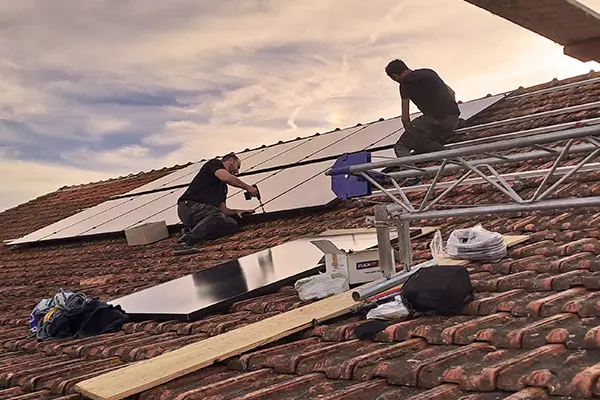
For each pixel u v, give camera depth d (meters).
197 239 9.08
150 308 5.89
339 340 4.23
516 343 3.32
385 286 4.74
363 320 4.47
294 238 7.89
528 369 2.93
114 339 5.43
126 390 3.81
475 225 6.23
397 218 4.96
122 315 5.96
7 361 5.43
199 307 5.54
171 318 5.59
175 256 8.86
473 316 4.03
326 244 5.48
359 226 7.44
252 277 6.20
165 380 3.96
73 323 6.03
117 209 12.82
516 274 4.58
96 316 5.91
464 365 3.17
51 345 5.64
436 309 4.12
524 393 2.67
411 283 4.24
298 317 4.65
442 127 8.38
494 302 4.04
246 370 4.06
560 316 3.51
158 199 12.29
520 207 4.42
